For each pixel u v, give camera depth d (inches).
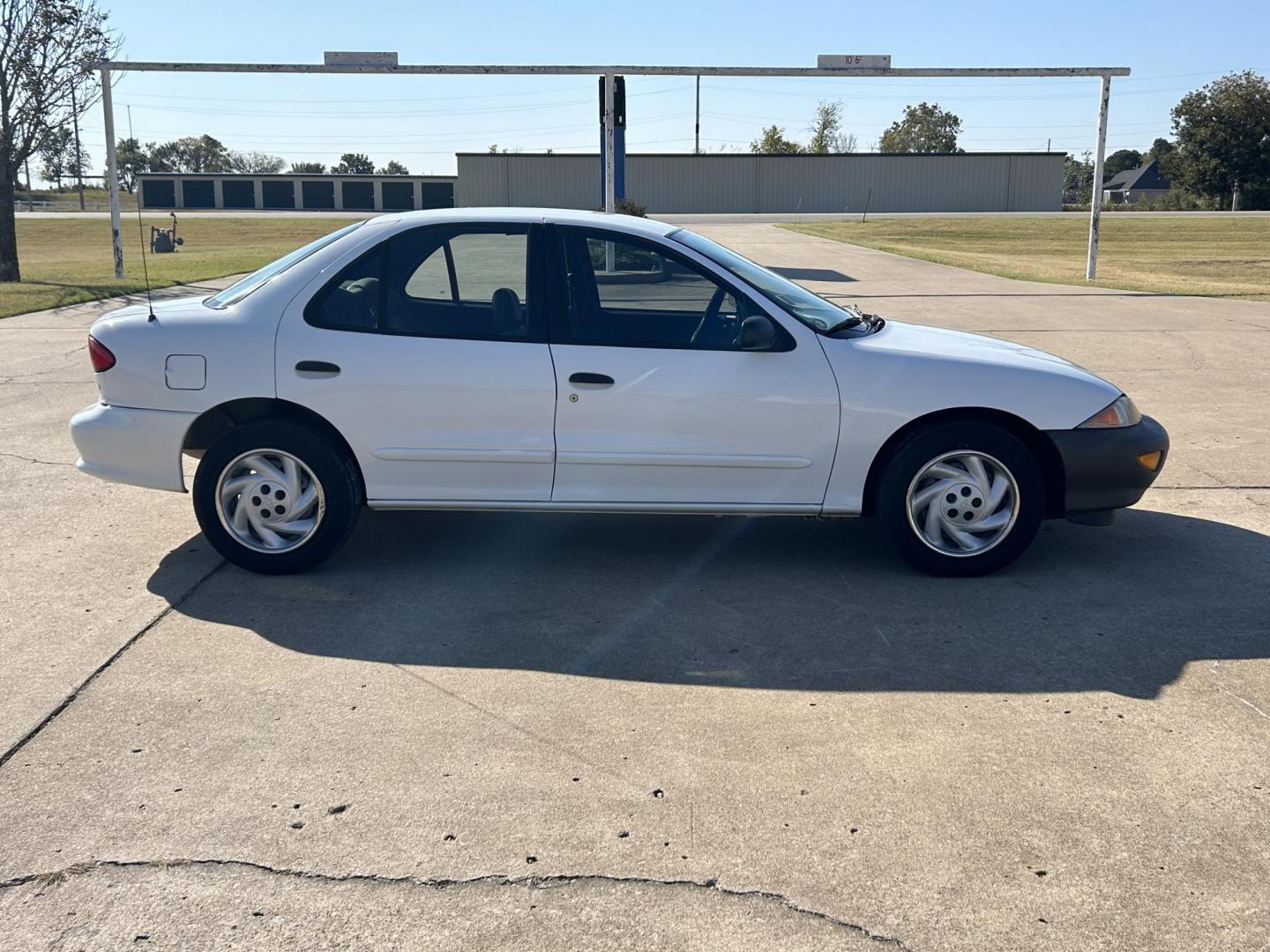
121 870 120.3
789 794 135.6
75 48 859.4
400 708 157.8
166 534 234.2
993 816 131.0
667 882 118.3
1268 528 241.3
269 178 3228.3
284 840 125.8
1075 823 129.7
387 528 240.8
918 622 188.7
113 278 866.8
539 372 199.5
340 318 202.5
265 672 169.0
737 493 204.5
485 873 119.9
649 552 225.9
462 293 203.3
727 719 154.8
